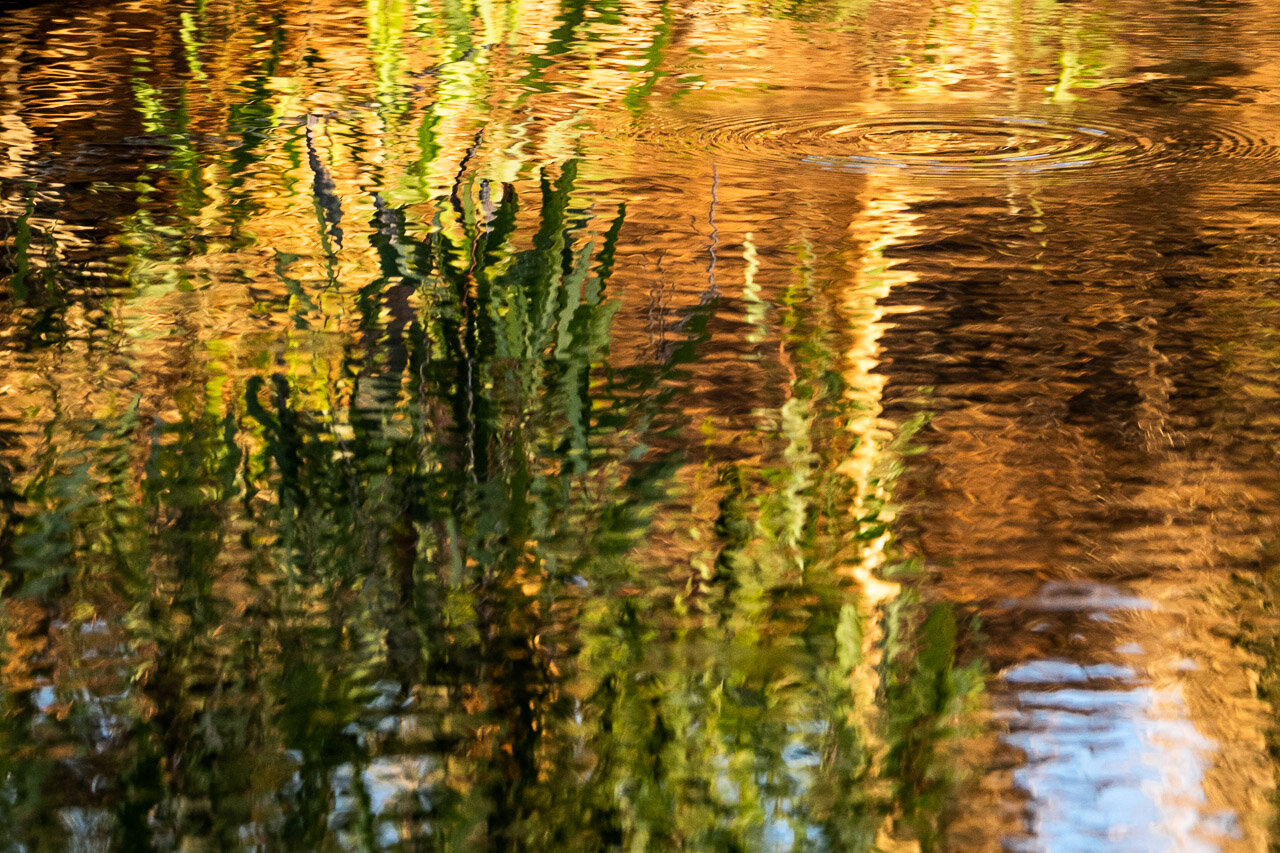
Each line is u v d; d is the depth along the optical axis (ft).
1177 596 17.21
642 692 15.53
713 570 17.90
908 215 32.07
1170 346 24.35
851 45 55.06
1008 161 37.09
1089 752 14.49
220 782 14.10
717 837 13.25
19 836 13.33
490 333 25.31
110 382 23.24
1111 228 30.86
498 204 33.12
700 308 26.25
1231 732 14.76
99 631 16.69
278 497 19.67
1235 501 19.36
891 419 21.81
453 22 59.06
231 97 45.06
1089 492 19.61
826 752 14.57
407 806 13.76
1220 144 38.47
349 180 35.55
